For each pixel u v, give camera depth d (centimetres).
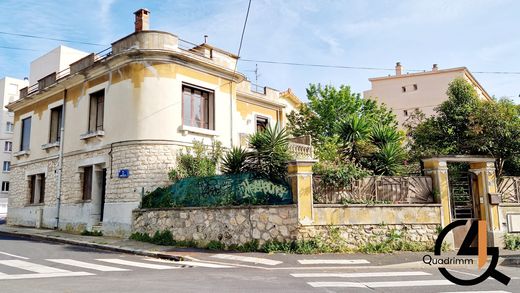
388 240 1277
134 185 1603
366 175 1331
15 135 2462
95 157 1792
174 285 745
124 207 1609
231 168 1473
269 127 1455
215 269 987
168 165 1633
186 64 1748
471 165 1437
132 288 707
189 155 1653
